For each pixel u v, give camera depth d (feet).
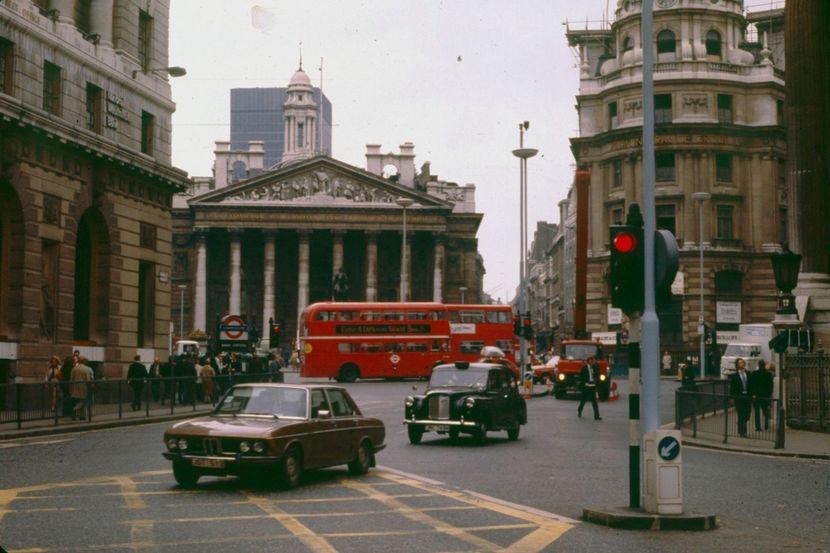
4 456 71.05
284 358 367.04
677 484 43.60
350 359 210.59
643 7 47.88
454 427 82.33
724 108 272.92
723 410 91.35
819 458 77.87
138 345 145.28
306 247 396.98
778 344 93.97
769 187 272.10
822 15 116.88
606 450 79.66
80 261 133.18
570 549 37.14
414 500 49.65
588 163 280.31
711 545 38.45
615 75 279.08
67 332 123.65
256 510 45.85
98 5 133.49
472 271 419.13
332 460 57.57
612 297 45.75
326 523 42.45
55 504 47.26
